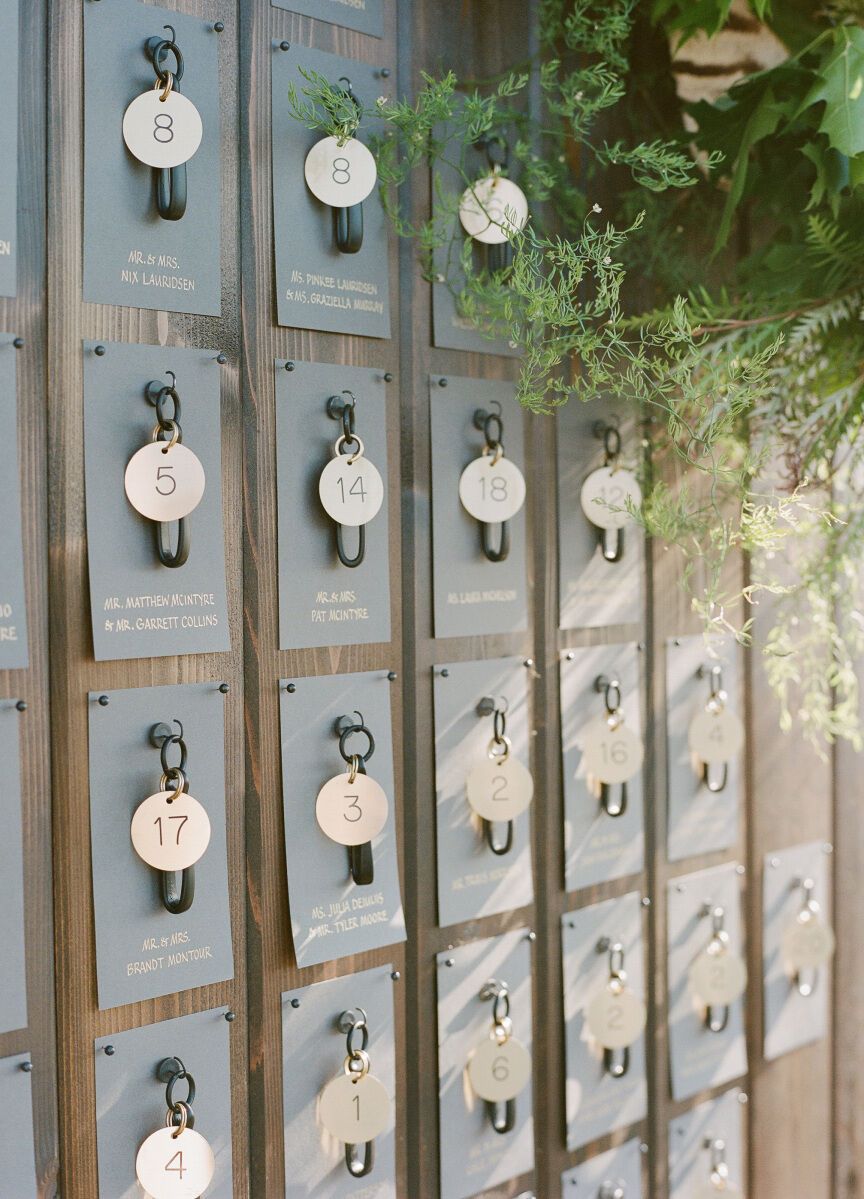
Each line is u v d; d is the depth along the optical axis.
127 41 0.93
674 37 1.29
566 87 1.14
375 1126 1.07
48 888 0.91
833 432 1.20
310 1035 1.07
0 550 0.87
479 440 1.17
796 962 1.53
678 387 1.19
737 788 1.46
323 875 1.06
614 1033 1.29
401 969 1.14
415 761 1.13
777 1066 1.54
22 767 0.89
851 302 1.18
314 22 1.05
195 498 0.94
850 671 1.33
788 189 1.25
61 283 0.90
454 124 1.12
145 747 0.95
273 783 1.04
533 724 1.24
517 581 1.21
